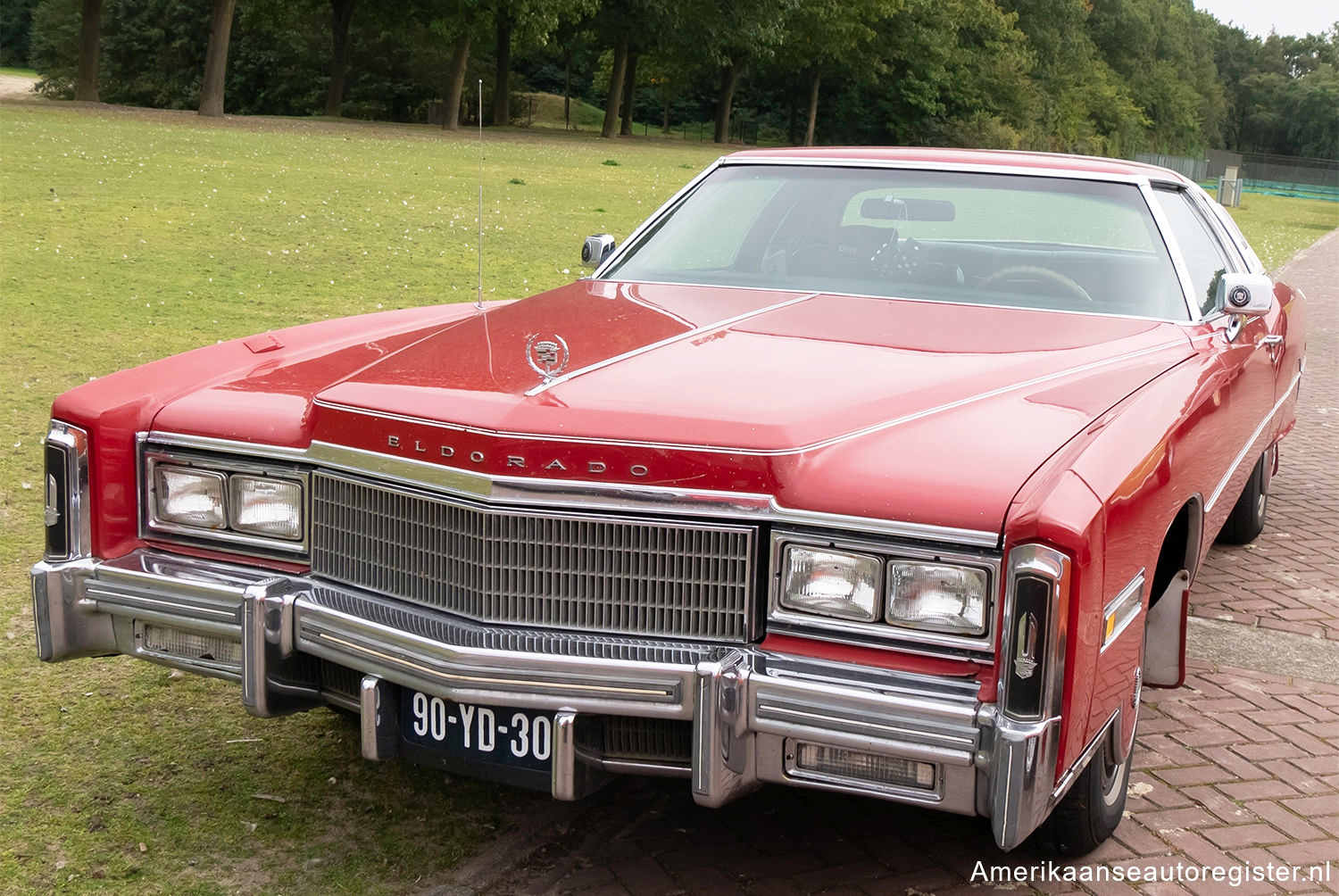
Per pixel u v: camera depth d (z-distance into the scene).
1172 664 2.84
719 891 2.60
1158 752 3.33
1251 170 70.38
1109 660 2.23
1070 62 85.62
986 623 2.11
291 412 2.65
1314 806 3.05
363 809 2.90
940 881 2.66
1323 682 3.88
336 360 2.97
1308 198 63.88
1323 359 11.05
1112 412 2.49
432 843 2.76
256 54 61.62
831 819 2.93
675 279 3.63
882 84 68.44
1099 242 3.46
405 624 2.37
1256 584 4.85
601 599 2.31
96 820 2.79
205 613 2.57
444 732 2.42
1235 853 2.80
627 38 46.25
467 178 20.61
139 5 62.75
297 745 3.22
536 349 2.71
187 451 2.74
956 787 2.10
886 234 3.61
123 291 9.38
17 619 3.90
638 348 2.78
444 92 61.38
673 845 2.79
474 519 2.33
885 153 3.89
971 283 3.40
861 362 2.71
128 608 2.66
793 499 2.21
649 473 2.27
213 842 2.72
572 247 13.41
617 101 47.12
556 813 2.93
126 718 3.33
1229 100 134.88
